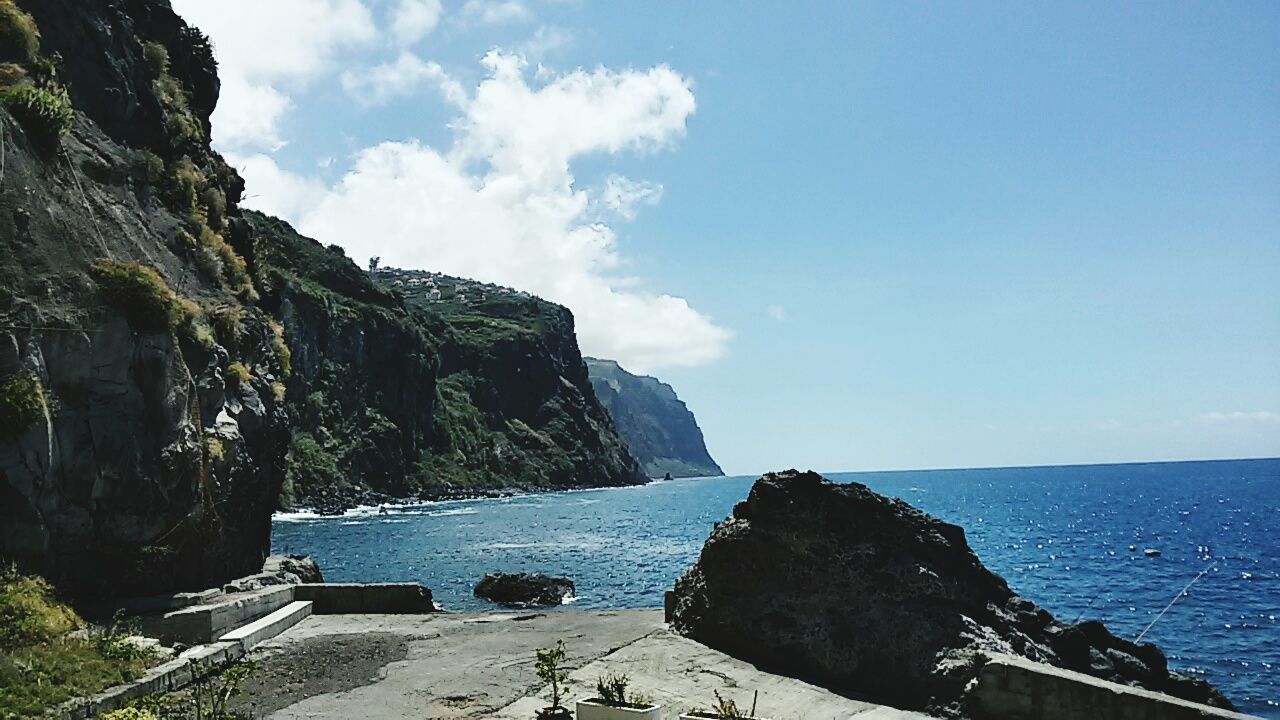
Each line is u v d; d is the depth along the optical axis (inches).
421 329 6988.2
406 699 440.8
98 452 553.6
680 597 584.1
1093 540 2800.2
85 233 612.7
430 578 1905.8
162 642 533.6
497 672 491.8
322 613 703.1
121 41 781.3
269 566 791.7
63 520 534.9
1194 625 1304.1
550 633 597.3
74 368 553.3
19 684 367.9
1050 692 404.2
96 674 404.2
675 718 413.4
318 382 5216.5
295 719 407.8
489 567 2127.2
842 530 519.5
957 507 4835.1
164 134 802.2
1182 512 4047.7
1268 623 1307.8
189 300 698.8
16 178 574.2
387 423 5561.0
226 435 685.3
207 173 887.1
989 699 420.8
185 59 924.0
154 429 598.2
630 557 2363.4
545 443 7637.8
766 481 551.2
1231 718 352.5
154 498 584.1
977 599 492.4
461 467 6432.1
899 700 452.4
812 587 510.6
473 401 7396.7
